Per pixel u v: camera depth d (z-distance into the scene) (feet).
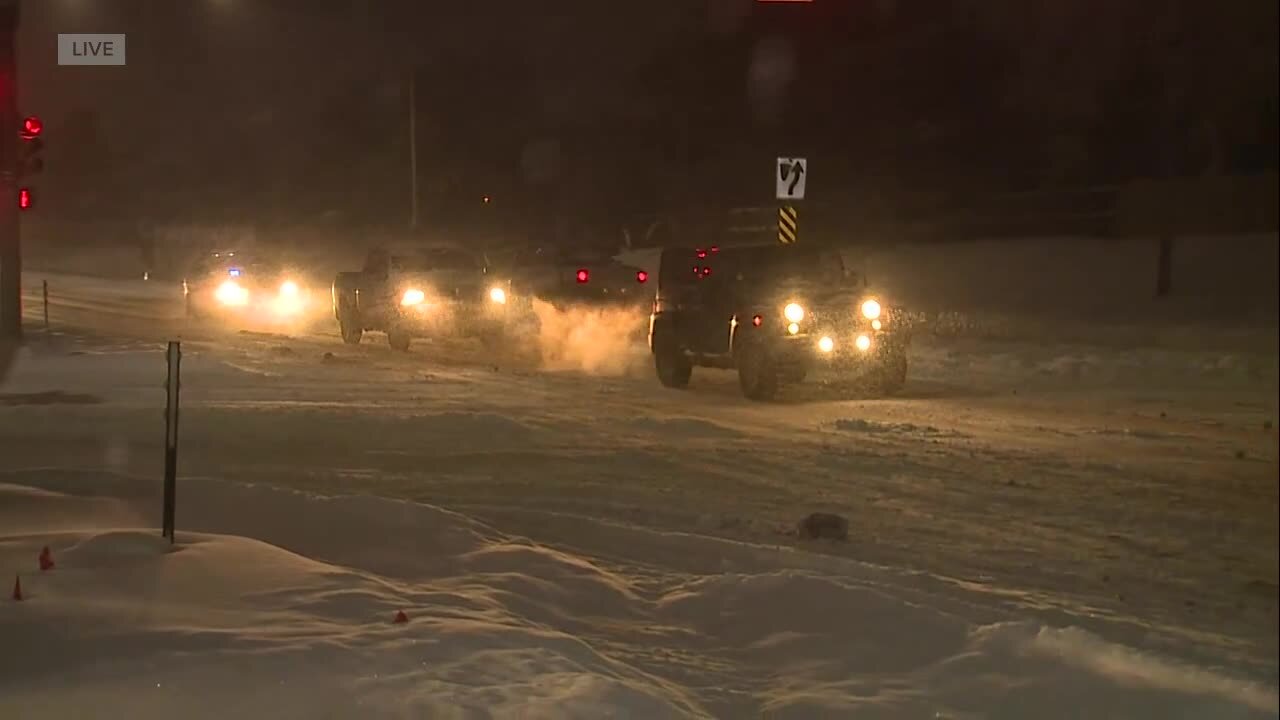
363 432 50.01
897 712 22.88
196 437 47.75
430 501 38.45
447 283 83.56
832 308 62.95
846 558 32.73
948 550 34.42
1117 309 113.39
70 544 27.22
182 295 144.66
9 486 34.04
